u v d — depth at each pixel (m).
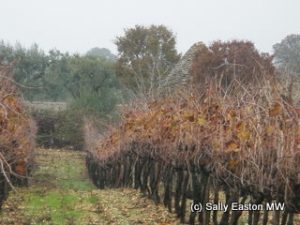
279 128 8.77
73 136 46.12
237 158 10.04
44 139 45.84
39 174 28.59
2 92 11.01
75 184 26.78
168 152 14.09
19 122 13.05
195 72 26.97
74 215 14.62
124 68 51.59
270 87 9.26
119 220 13.66
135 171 20.39
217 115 11.25
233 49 25.91
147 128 16.73
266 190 9.15
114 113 46.16
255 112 9.50
